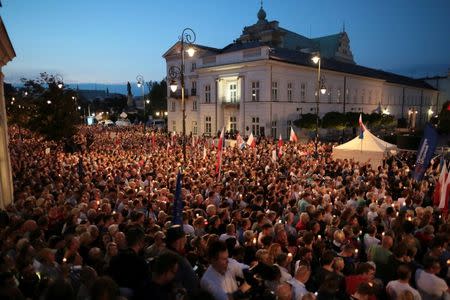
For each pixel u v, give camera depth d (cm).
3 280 412
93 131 5081
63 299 341
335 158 2214
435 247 632
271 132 4097
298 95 4497
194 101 5156
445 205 965
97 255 544
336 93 5281
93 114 9975
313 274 588
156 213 941
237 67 4250
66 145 3055
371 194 1093
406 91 7662
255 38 6203
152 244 603
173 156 2206
